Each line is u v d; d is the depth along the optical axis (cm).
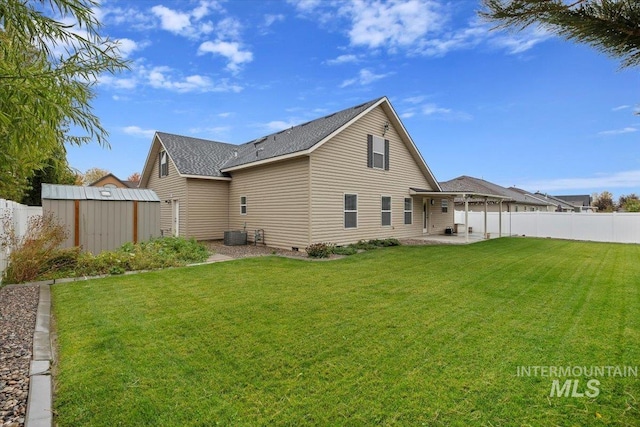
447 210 2008
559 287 622
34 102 241
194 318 436
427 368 304
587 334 386
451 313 463
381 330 397
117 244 923
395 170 1482
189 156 1533
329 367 305
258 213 1327
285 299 529
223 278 683
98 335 377
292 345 353
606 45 215
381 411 241
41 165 381
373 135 1356
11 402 246
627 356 329
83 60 299
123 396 257
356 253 1070
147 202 970
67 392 261
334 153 1177
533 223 1980
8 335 376
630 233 1636
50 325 415
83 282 641
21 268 642
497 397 259
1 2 221
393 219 1477
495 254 1080
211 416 234
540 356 329
